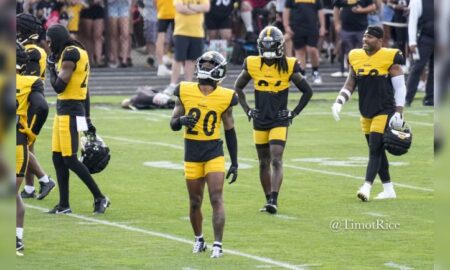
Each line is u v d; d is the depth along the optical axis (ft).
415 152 172.55
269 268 100.78
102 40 252.42
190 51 224.74
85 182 126.11
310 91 126.72
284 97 126.62
